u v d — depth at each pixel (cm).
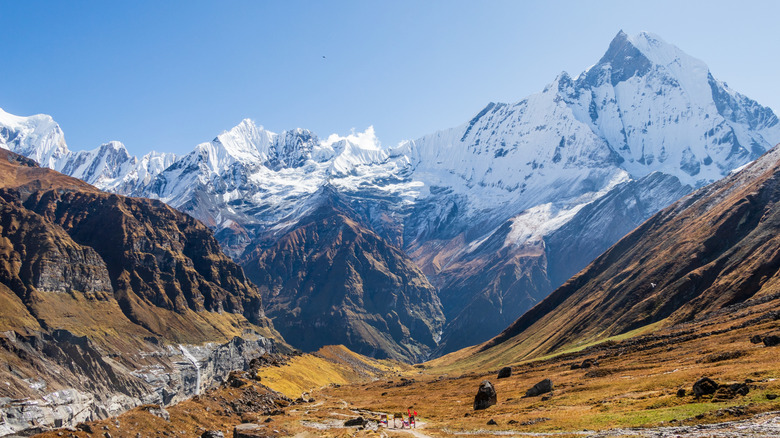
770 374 8644
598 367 16038
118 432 9969
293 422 12850
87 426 9781
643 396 9781
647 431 7144
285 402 18350
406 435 10331
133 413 10938
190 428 11306
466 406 14712
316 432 11362
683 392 8762
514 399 13562
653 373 12375
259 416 13875
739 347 12738
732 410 7100
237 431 11200
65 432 9356
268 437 10850
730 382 8706
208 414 12875
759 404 7081
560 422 8975
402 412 15288
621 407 9206
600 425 8131
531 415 10438
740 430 6241
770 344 11756
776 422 6250
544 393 13275
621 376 13262
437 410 14862
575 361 19450
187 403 13338
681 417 7488
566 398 11675
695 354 13775
